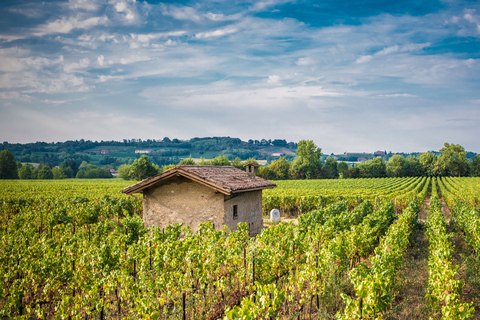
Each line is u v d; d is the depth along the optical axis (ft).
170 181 53.42
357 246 38.19
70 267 31.42
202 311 26.84
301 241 39.22
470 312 22.81
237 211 55.21
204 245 34.09
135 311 25.29
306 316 27.12
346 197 108.37
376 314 23.95
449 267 26.89
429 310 26.96
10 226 57.77
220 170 61.93
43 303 30.48
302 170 330.54
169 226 43.83
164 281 27.84
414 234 59.11
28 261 31.22
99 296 28.22
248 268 31.04
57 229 52.13
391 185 212.02
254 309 20.26
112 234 42.39
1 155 363.56
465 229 52.31
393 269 29.81
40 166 517.55
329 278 30.17
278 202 97.96
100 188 176.86
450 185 220.84
